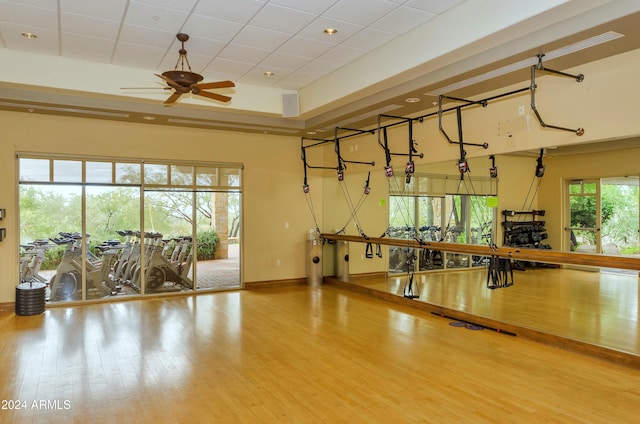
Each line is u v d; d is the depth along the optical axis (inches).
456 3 171.8
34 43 212.4
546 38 154.5
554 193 204.2
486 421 127.6
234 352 188.5
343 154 346.6
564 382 156.4
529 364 174.2
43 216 277.0
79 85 236.1
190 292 319.3
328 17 183.6
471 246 239.1
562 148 199.6
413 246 275.1
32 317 249.4
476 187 237.5
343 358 180.7
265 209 348.8
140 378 160.2
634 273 179.8
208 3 170.4
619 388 151.3
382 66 215.5
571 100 184.7
